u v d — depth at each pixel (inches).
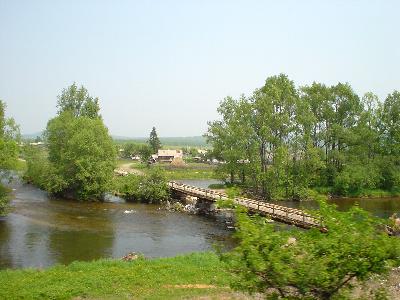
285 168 2310.5
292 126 2281.0
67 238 1235.2
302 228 1212.5
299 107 2329.0
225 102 2591.0
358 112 2581.2
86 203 1962.4
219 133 2551.7
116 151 2210.9
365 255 337.1
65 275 781.9
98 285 727.1
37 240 1197.7
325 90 2598.4
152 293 693.3
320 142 2581.2
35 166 2397.9
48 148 2434.8
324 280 335.6
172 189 2089.1
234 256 363.3
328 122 2608.3
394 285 736.3
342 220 361.7
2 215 1546.5
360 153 2554.1
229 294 691.4
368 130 2522.1
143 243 1197.1
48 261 986.7
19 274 805.9
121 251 1099.3
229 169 2338.8
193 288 721.6
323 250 347.3
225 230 1406.3
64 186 2044.8
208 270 831.7
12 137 1649.9
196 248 1148.5
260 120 2279.8
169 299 664.4
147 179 2060.8
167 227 1439.5
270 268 340.5
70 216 1604.3
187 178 3661.4
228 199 389.7
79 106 2869.1
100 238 1245.7
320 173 2539.4
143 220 1562.5
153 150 5807.1
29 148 2536.9
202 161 5157.5
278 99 2332.7
